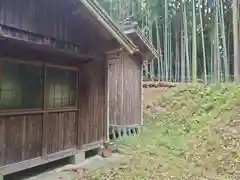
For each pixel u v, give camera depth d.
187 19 20.61
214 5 19.30
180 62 21.34
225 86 10.34
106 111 6.23
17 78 3.96
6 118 3.79
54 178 4.22
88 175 4.37
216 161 5.02
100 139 6.00
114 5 18.75
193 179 4.18
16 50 3.89
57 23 4.48
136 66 9.23
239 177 4.25
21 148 4.02
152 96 11.98
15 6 3.75
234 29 12.93
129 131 8.39
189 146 6.13
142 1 20.27
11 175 4.32
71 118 5.14
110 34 4.88
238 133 6.19
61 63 4.83
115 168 4.78
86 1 4.17
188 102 10.09
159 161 5.20
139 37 8.13
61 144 4.85
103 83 6.18
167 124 8.65
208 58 21.59
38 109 4.35
